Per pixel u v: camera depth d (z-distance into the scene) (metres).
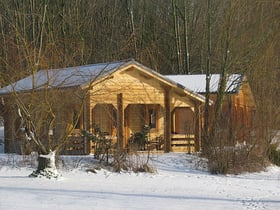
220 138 25.91
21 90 22.84
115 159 23.94
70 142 27.97
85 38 44.31
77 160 24.53
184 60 49.44
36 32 35.78
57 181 20.36
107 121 31.08
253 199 17.72
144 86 29.92
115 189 18.84
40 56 21.72
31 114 20.84
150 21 50.25
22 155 24.67
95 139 25.17
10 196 16.56
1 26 32.19
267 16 31.12
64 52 30.20
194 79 37.84
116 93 28.94
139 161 24.53
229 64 29.34
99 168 23.44
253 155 26.58
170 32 50.00
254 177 24.41
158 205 15.84
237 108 31.70
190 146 30.58
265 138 27.27
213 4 34.69
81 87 23.77
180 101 31.14
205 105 29.55
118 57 42.16
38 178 20.83
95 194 17.50
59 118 24.69
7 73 21.50
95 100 27.58
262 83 29.73
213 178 23.44
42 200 16.08
